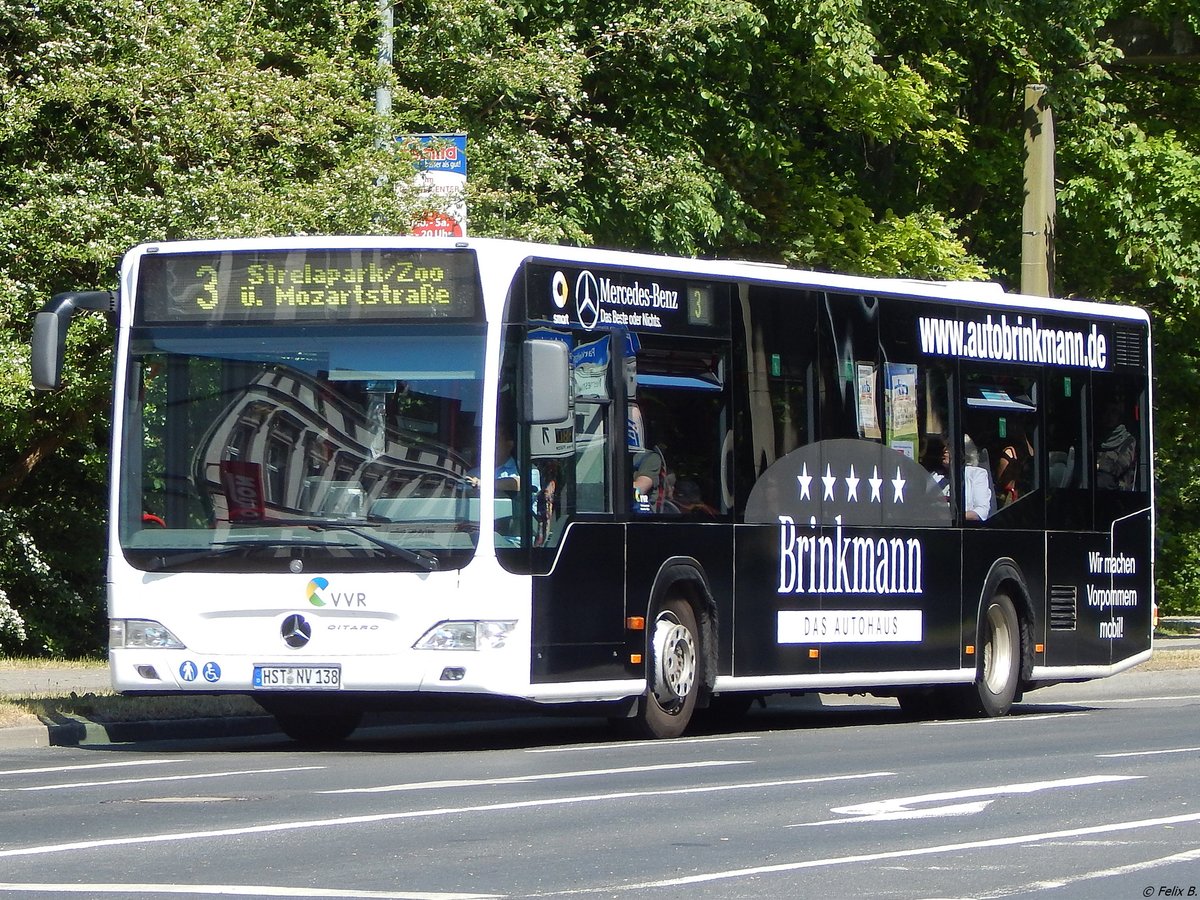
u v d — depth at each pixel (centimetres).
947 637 3284
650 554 2739
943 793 2033
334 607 2500
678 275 2834
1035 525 3481
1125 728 3066
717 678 2869
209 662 2533
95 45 3812
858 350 3144
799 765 2361
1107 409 3650
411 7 4391
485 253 2544
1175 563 8456
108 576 2586
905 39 6069
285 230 3666
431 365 2531
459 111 4394
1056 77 5703
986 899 1394
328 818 1825
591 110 4972
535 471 2556
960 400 3338
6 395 3772
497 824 1784
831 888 1438
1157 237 6147
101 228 3769
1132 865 1551
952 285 3366
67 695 3158
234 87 3750
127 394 2602
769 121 5388
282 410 2556
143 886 1440
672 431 2797
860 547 3120
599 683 2639
